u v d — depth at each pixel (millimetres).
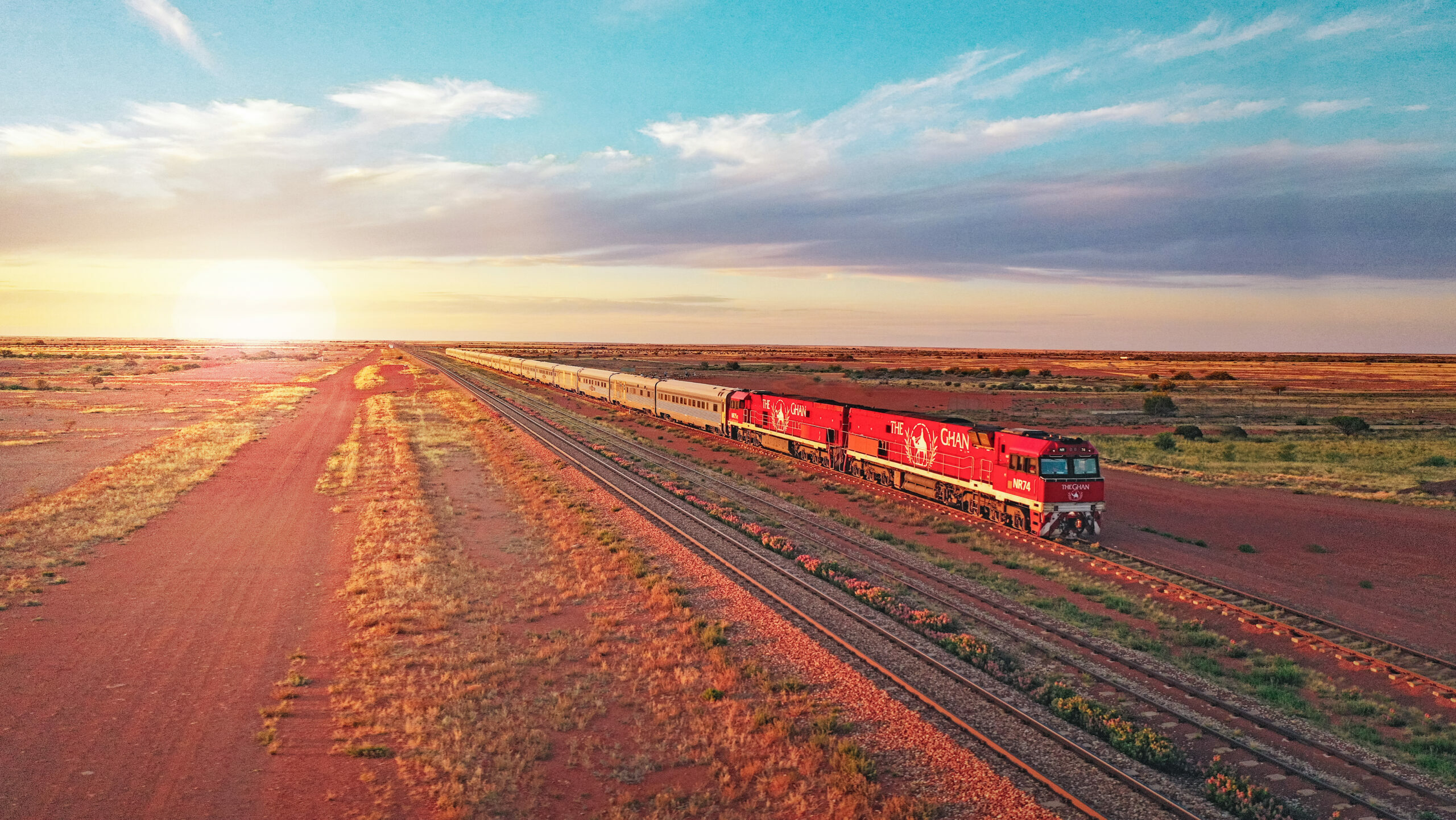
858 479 43688
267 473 41812
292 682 16172
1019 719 14383
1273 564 27734
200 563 25125
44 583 22469
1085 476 30359
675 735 14211
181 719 14680
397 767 13133
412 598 21500
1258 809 11750
